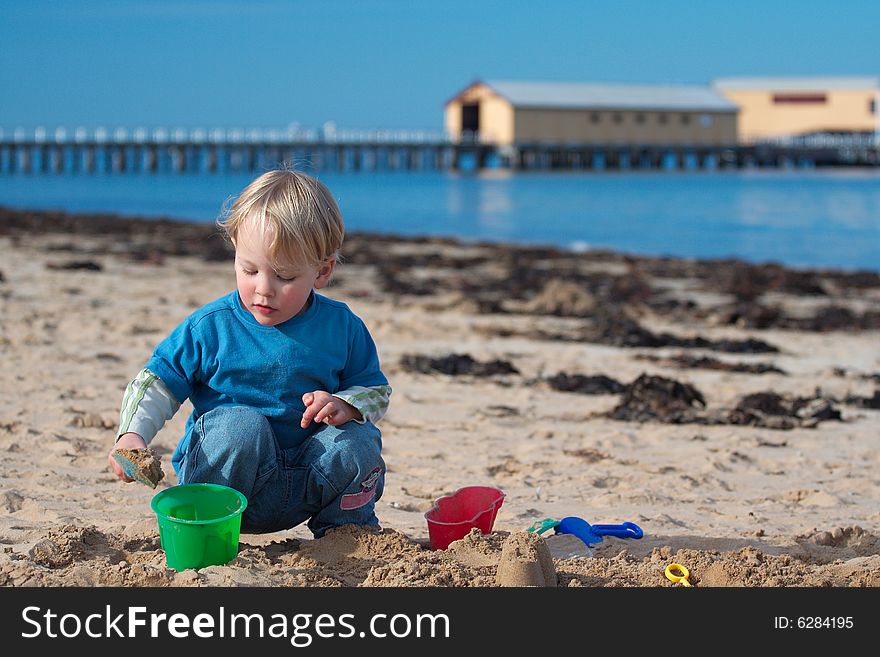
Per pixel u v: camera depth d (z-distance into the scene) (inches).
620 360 402.0
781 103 3757.4
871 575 151.0
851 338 493.0
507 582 140.2
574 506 200.4
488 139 3184.1
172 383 149.3
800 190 2378.2
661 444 266.1
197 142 3021.7
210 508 144.7
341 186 2635.3
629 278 719.1
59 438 232.2
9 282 546.3
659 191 2340.1
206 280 613.6
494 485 215.6
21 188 2450.8
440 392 323.9
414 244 996.6
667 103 3270.2
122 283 574.9
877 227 1371.8
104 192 2283.5
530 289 647.8
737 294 661.3
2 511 180.4
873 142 3609.7
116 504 186.4
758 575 148.8
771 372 388.2
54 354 341.4
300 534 170.4
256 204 140.2
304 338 150.2
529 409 304.3
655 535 175.9
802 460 250.5
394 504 196.7
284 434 153.4
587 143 3189.0
